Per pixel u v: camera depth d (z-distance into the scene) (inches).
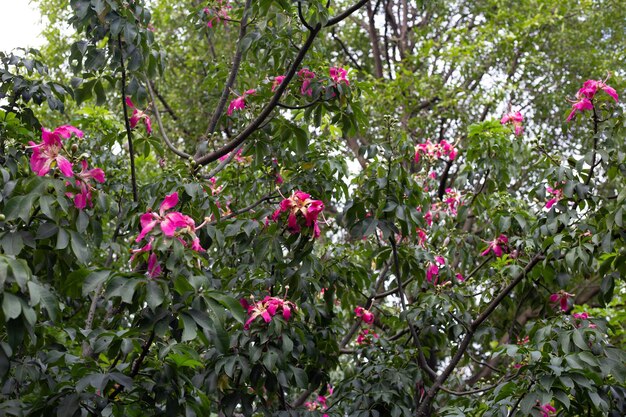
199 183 140.9
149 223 92.0
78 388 99.3
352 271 184.9
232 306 96.7
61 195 98.2
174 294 98.7
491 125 216.7
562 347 140.9
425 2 172.6
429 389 181.3
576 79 398.3
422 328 199.5
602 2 415.8
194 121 383.9
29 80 156.3
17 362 115.3
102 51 149.2
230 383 157.9
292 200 130.0
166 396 111.7
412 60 382.0
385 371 181.6
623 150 155.9
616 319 221.6
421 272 183.0
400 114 378.6
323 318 183.9
